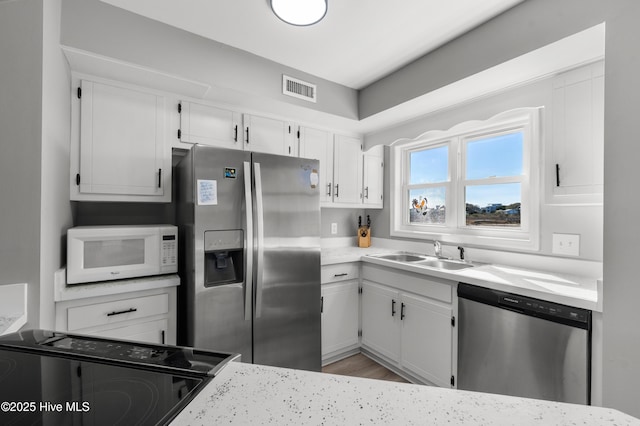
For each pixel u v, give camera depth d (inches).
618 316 47.9
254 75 81.7
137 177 73.7
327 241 122.7
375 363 96.5
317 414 19.7
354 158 117.5
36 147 47.6
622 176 47.5
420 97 84.8
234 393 22.3
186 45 71.9
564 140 67.3
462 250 91.2
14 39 46.8
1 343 30.8
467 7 63.3
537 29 59.1
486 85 76.5
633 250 46.5
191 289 66.7
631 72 46.8
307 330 81.4
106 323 61.3
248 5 63.1
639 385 45.9
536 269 76.3
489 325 65.4
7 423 19.9
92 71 67.3
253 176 72.1
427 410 20.3
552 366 55.6
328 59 84.9
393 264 88.4
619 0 48.3
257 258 71.3
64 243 62.6
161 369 25.9
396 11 64.5
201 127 82.9
